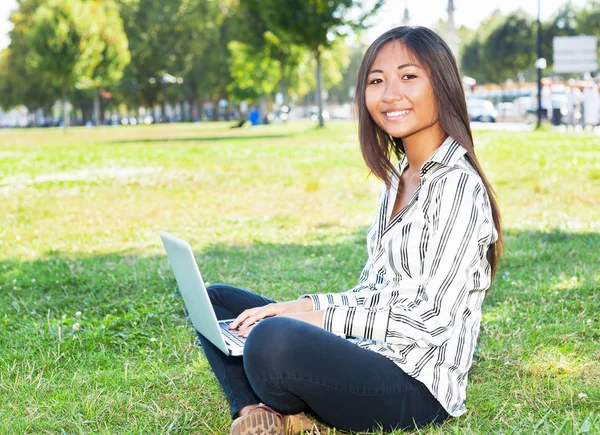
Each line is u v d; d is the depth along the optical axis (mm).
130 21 69750
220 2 63719
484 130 28359
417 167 2691
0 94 74625
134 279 5805
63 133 50312
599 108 25906
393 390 2506
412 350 2539
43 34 50688
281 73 41062
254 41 39062
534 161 14305
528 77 72312
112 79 60219
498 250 2676
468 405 3150
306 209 9984
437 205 2488
